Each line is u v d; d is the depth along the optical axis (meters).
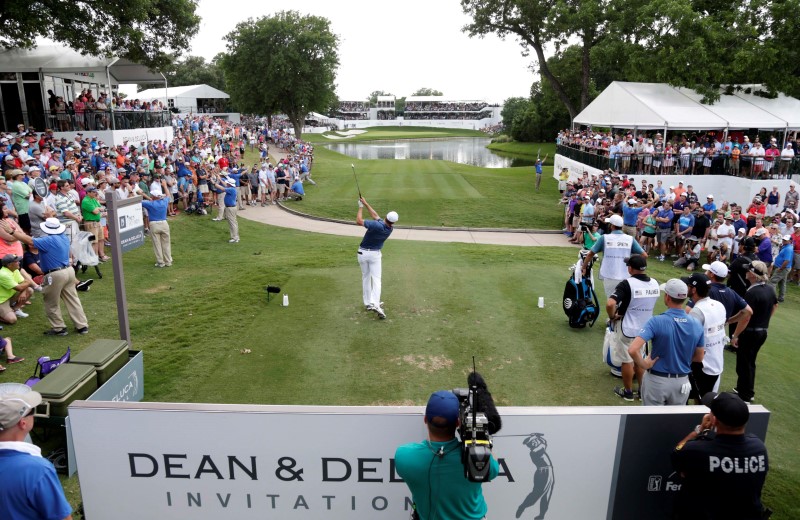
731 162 24.62
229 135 45.84
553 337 8.88
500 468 3.99
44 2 21.05
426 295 10.90
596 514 4.15
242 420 3.96
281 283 11.66
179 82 96.12
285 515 4.17
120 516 4.21
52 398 5.38
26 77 26.80
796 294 14.31
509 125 101.19
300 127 62.59
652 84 28.98
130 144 27.77
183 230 17.75
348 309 10.05
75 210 12.17
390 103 140.88
